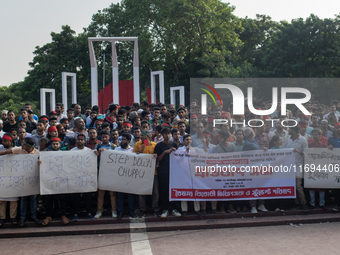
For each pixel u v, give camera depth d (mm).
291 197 7805
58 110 11414
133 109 11836
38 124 8484
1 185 7059
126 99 25641
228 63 37906
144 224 7309
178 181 7617
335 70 27969
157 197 7668
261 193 7770
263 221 7367
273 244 6281
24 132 7988
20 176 7156
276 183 7809
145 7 34312
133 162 7500
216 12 34750
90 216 7465
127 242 6535
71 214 7582
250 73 31281
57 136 7785
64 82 20922
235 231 7047
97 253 6016
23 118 9586
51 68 40531
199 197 7637
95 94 19047
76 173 7324
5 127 9688
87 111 12273
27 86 43531
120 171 7480
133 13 35344
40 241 6648
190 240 6586
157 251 6062
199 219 7602
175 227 7168
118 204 7480
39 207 7539
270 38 43906
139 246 6320
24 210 7254
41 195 7562
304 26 28234
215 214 7668
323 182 7816
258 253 5883
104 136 7734
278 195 7793
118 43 38875
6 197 7062
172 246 6289
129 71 39688
